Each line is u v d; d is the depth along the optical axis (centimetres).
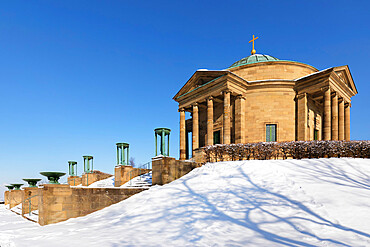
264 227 723
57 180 1327
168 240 684
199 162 1808
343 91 2623
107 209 1266
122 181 2150
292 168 1276
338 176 1118
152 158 1570
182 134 3000
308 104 2531
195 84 2877
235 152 1816
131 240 701
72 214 1266
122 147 2302
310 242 606
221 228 737
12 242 793
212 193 1096
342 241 602
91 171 3325
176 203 1049
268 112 2520
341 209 779
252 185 1116
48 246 711
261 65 2727
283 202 891
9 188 3172
